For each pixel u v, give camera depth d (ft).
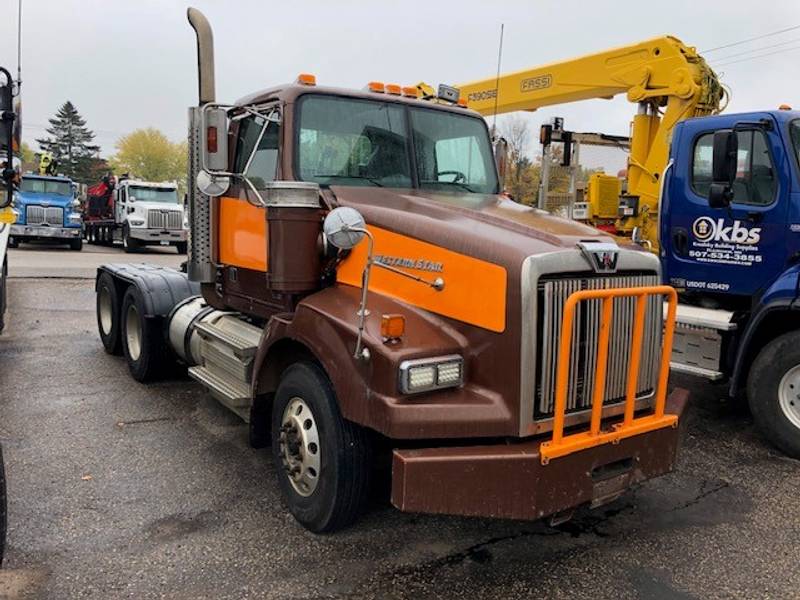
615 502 13.97
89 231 103.71
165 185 86.17
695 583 10.95
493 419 10.11
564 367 9.93
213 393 15.39
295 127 13.75
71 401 19.21
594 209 31.42
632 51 28.43
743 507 13.91
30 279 45.09
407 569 11.07
